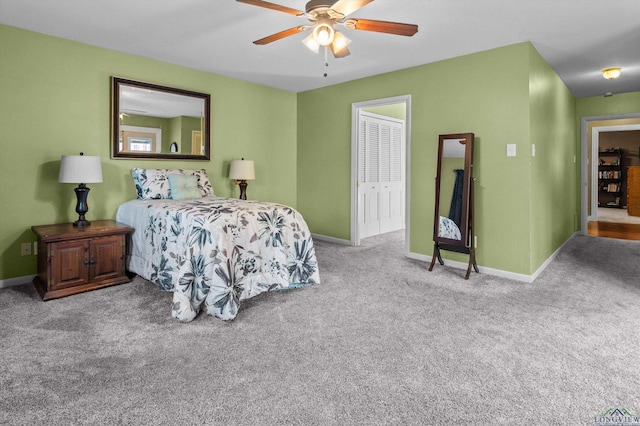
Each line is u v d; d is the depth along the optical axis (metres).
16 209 3.22
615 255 4.52
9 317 2.50
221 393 1.65
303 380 1.76
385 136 6.18
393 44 3.47
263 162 5.27
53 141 3.38
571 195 5.66
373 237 5.79
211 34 3.31
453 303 2.83
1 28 3.07
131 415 1.50
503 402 1.59
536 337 2.23
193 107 4.39
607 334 2.27
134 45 3.59
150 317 2.52
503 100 3.50
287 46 3.61
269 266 2.98
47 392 1.65
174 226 2.93
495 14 2.82
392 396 1.64
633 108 5.46
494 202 3.60
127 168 3.90
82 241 3.02
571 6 2.69
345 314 2.59
